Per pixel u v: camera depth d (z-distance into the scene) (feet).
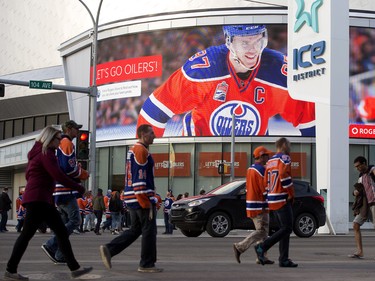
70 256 27.76
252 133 125.49
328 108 83.10
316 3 84.58
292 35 88.99
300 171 124.36
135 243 53.01
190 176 127.13
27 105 187.11
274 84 126.52
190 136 127.65
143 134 30.04
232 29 128.06
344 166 82.99
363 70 127.44
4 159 172.35
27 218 27.02
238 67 127.13
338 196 82.07
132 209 30.19
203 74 128.16
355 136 125.80
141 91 132.87
